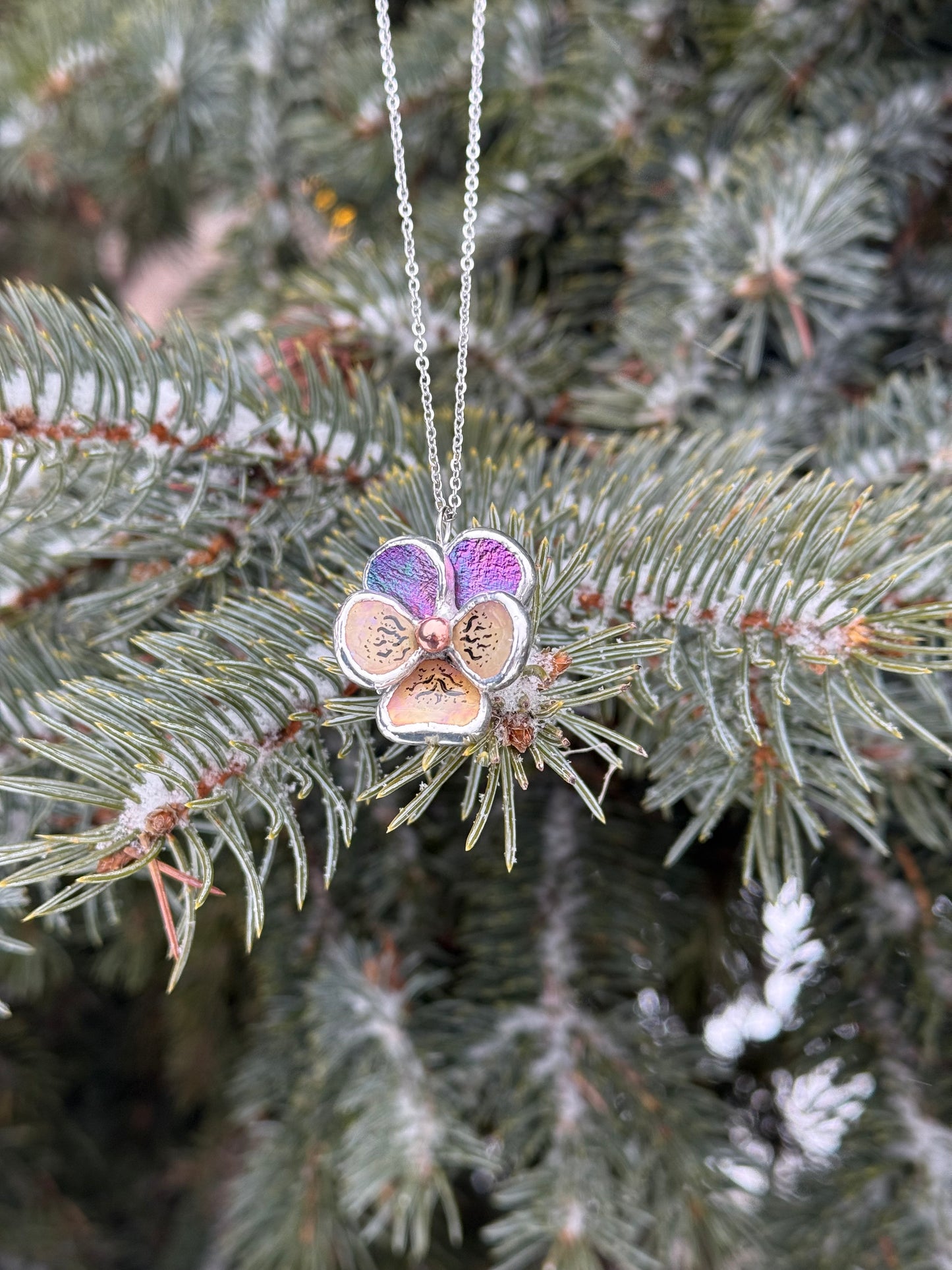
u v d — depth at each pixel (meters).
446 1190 0.21
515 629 0.14
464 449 0.21
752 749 0.17
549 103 0.29
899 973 0.24
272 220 0.37
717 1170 0.22
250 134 0.36
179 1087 0.40
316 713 0.16
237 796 0.15
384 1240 0.32
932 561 0.17
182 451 0.18
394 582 0.15
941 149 0.25
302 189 0.38
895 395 0.25
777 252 0.22
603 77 0.28
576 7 0.29
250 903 0.14
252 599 0.17
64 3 0.38
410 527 0.18
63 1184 0.41
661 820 0.26
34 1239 0.38
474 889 0.25
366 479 0.20
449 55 0.32
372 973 0.25
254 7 0.36
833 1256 0.22
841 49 0.26
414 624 0.14
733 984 0.27
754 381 0.26
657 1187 0.22
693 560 0.16
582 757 0.25
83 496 0.21
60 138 0.39
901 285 0.26
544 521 0.18
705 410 0.25
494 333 0.25
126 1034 0.44
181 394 0.18
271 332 0.24
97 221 0.49
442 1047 0.24
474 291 0.28
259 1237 0.27
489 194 0.29
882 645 0.15
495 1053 0.23
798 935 0.25
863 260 0.22
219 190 0.40
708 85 0.27
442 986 0.26
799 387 0.25
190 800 0.14
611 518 0.18
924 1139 0.22
